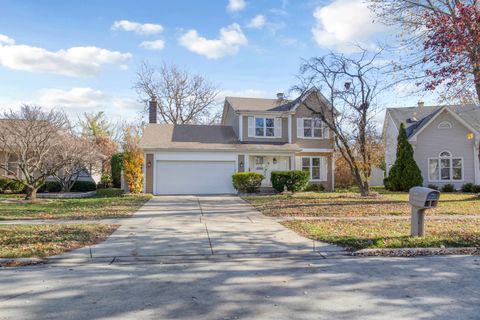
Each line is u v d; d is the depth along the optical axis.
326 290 5.10
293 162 24.38
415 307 4.41
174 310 4.32
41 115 18.91
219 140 24.41
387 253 7.55
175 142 23.30
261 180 22.12
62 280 5.63
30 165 18.80
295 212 13.34
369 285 5.33
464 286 5.25
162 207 15.14
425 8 15.59
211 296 4.84
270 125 25.34
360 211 13.59
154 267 6.54
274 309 4.35
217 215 12.72
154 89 41.25
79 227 10.04
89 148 22.14
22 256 6.98
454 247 7.85
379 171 34.66
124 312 4.26
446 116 26.00
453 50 11.53
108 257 7.16
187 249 7.76
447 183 25.73
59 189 24.80
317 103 25.61
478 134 25.17
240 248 7.85
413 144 25.86
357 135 20.19
